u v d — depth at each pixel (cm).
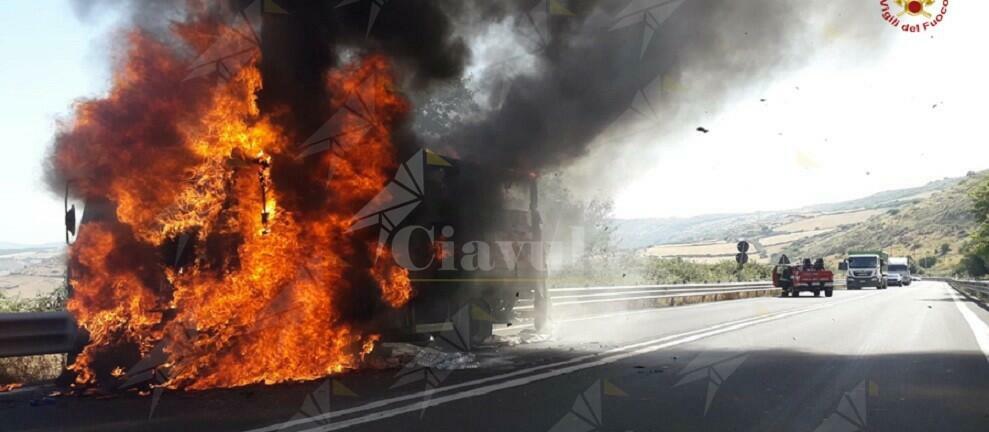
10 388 867
